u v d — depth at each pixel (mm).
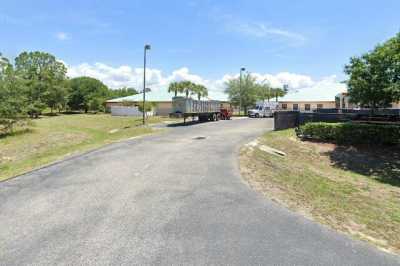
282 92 70938
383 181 10750
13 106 21969
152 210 5984
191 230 5078
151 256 4219
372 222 5902
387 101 14656
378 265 4105
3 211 5926
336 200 7395
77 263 4023
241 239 4773
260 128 24094
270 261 4129
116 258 4152
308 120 21047
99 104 72250
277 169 10281
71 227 5172
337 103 41812
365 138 15500
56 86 60812
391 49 12938
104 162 10562
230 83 62250
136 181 8102
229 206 6254
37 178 8453
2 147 17047
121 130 25078
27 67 57812
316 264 4082
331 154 14359
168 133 20344
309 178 9766
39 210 5969
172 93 58469
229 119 37938
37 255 4230
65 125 31219
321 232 5121
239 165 10102
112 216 5668
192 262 4070
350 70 15477
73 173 9000
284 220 5590
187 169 9477
